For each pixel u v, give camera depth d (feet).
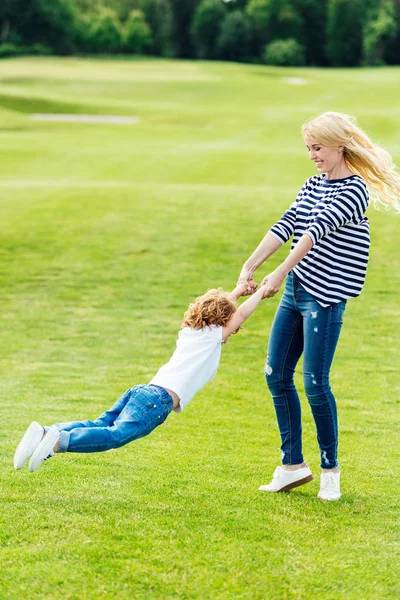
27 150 159.84
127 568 20.27
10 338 54.85
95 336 55.72
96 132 200.23
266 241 28.48
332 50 590.14
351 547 22.48
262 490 27.84
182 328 26.94
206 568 20.42
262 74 386.52
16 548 21.39
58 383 44.60
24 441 23.27
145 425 24.63
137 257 75.10
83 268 72.13
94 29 593.01
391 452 33.71
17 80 314.55
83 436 23.70
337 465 27.50
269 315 62.75
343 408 41.09
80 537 22.22
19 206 92.68
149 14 643.86
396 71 436.76
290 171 129.70
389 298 65.36
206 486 27.81
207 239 80.07
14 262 73.51
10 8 567.18
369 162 27.09
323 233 26.45
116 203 93.71
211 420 38.32
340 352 52.90
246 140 187.52
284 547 22.15
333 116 27.25
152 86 311.88
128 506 25.07
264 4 597.93
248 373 48.60
